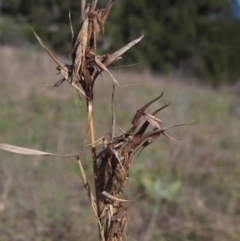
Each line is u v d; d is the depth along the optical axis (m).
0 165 3.91
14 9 21.28
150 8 22.89
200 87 14.40
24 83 8.58
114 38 20.86
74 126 6.15
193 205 3.80
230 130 7.54
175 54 22.83
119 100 8.45
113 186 0.83
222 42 23.98
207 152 5.36
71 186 3.92
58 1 20.36
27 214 3.29
